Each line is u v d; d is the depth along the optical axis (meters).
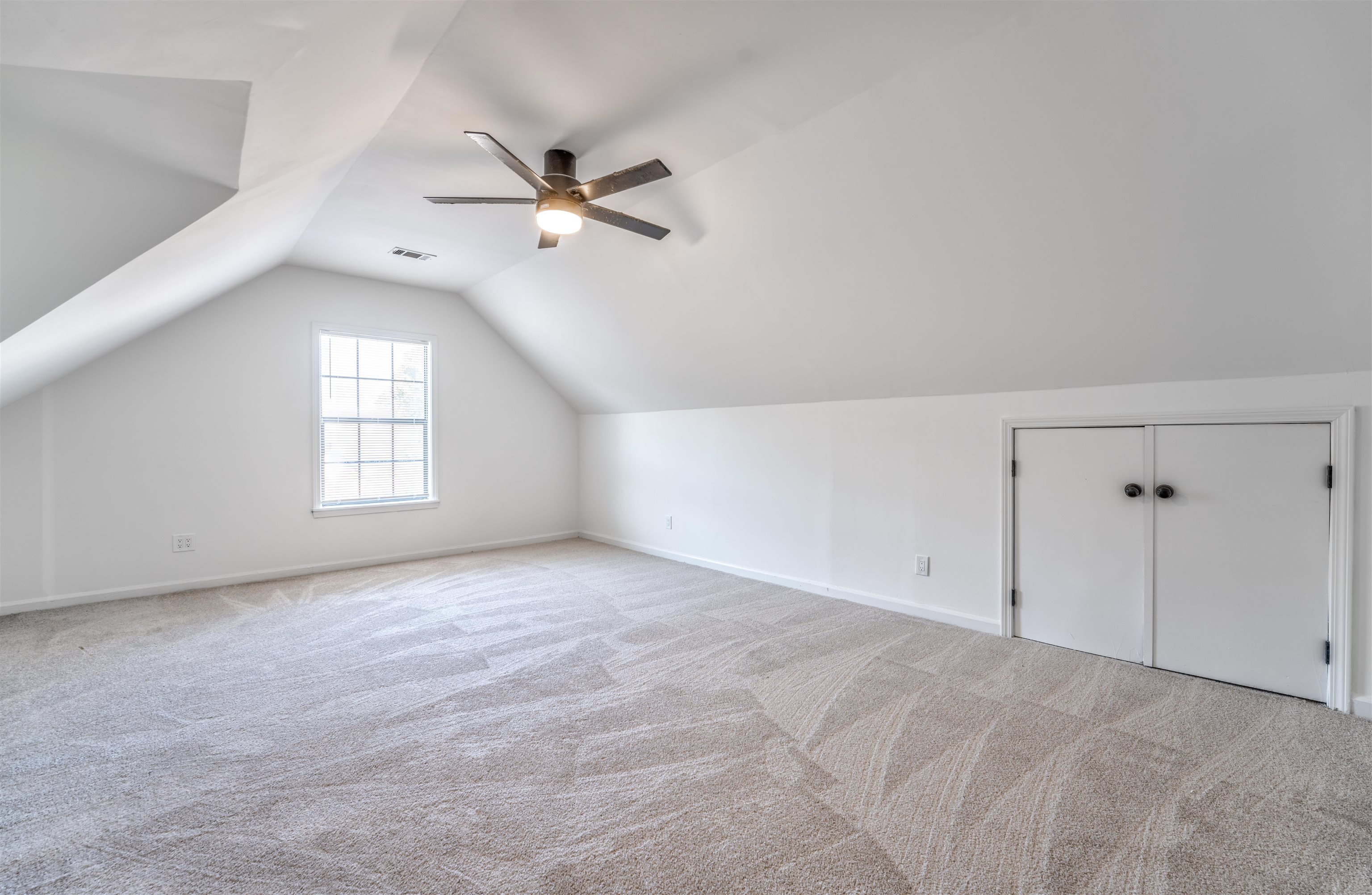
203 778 1.90
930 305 2.98
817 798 1.80
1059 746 2.09
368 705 2.42
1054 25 1.82
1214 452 2.63
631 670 2.79
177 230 2.09
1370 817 1.69
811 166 2.63
